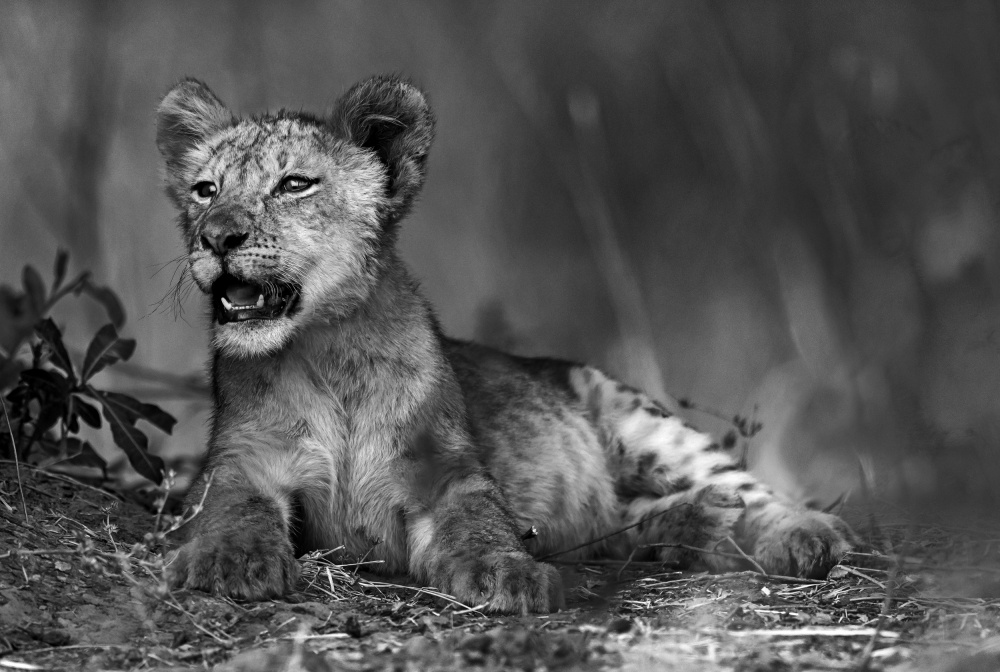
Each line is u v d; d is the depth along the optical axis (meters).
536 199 24.50
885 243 14.34
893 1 20.55
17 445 9.81
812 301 16.83
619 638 6.86
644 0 24.62
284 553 7.76
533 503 10.12
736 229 21.69
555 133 23.80
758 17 23.16
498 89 25.39
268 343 8.59
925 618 7.33
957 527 10.00
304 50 23.75
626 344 17.88
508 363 10.90
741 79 21.52
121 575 7.50
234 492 8.39
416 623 7.27
